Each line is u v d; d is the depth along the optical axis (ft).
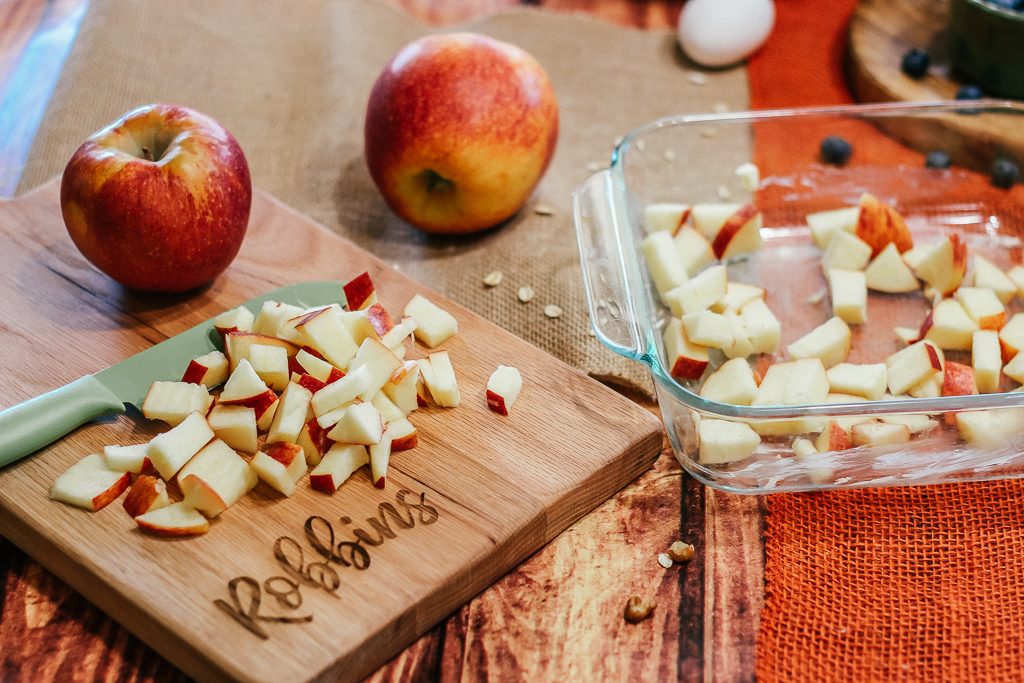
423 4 6.33
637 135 4.65
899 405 3.31
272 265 4.31
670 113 5.56
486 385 3.78
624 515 3.60
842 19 6.07
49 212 4.50
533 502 3.39
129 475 3.42
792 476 3.61
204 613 3.03
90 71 5.43
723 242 4.48
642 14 6.31
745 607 3.31
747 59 5.88
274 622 3.01
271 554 3.21
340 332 3.67
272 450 3.40
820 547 3.49
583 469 3.50
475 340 4.00
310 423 3.47
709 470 3.60
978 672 3.15
